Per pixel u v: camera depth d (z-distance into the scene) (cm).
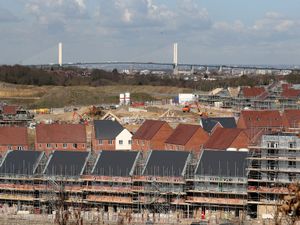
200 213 16288
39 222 15400
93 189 16788
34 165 17450
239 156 16625
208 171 16338
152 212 16100
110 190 16688
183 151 17162
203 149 18038
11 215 15912
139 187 16538
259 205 15812
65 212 15000
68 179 16988
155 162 16888
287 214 12925
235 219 15375
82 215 15650
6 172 17438
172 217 15550
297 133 17625
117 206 16712
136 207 16488
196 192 16312
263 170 15962
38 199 16888
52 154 17825
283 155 16075
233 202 16000
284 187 15750
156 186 16375
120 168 16875
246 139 19300
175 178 16312
